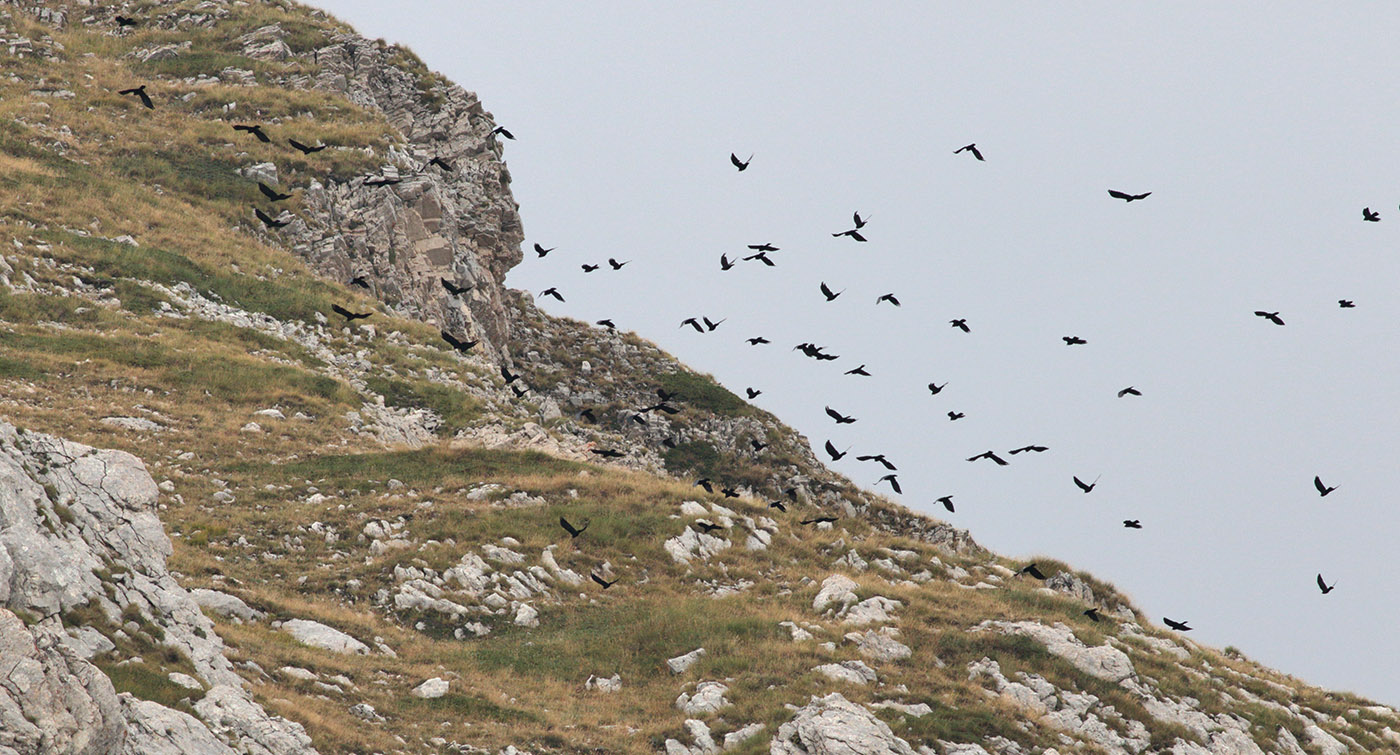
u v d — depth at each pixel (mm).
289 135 73000
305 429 49094
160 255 58719
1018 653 36156
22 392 44625
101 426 43812
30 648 17500
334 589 37188
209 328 55156
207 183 66625
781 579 43469
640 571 42188
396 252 70812
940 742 30344
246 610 32281
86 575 22703
